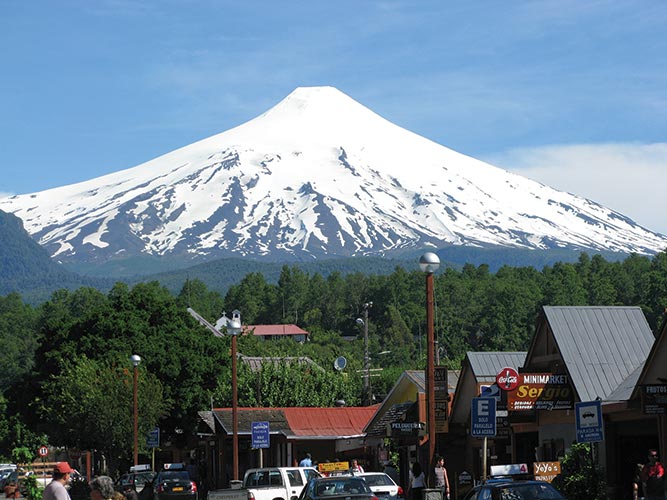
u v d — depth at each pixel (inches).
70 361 3191.4
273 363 3526.1
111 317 3270.2
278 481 1782.7
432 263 1323.8
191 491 2090.3
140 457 3518.7
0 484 3353.8
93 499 855.7
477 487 1128.2
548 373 1598.2
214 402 3331.7
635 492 1270.9
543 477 1403.8
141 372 2972.4
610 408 1508.4
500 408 1707.7
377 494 1581.0
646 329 1691.7
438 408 1625.2
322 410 2829.7
